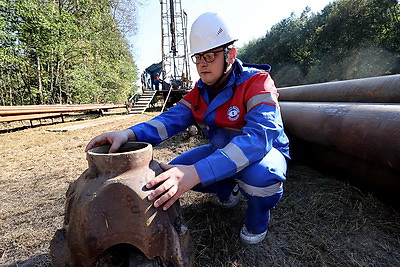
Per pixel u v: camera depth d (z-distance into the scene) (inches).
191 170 36.4
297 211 62.5
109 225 31.3
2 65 340.5
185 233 36.0
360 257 47.7
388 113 52.5
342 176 74.9
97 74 616.7
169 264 33.2
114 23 646.5
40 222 63.5
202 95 53.7
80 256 31.8
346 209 62.2
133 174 33.1
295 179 82.3
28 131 229.6
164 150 131.6
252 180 45.1
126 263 34.5
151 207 31.8
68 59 472.1
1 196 81.1
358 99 82.1
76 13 514.6
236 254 48.8
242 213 62.7
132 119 310.2
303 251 48.9
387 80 74.1
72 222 31.7
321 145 74.8
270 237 53.5
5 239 56.2
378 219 57.4
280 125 44.7
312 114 77.9
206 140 144.3
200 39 46.4
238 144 40.1
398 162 47.3
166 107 532.4
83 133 204.5
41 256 50.5
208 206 66.6
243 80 47.9
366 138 54.3
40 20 352.8
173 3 509.7
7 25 323.6
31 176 100.7
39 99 442.9
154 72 646.5
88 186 32.7
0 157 136.1
